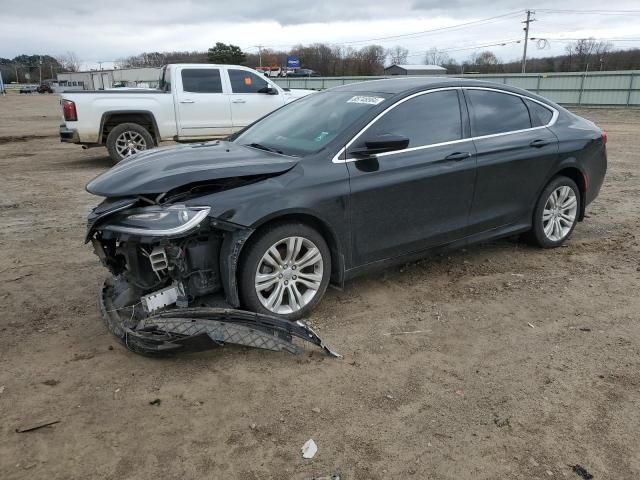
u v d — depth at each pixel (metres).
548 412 2.99
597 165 5.80
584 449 2.71
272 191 3.67
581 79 37.91
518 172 5.05
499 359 3.53
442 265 5.18
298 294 3.92
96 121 10.56
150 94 10.86
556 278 4.90
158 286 3.69
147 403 3.03
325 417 2.94
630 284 4.77
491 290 4.62
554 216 5.58
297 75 66.31
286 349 3.40
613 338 3.81
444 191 4.53
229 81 11.66
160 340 3.29
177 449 2.68
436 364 3.47
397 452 2.68
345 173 3.99
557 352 3.62
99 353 3.54
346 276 4.18
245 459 2.62
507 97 5.17
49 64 131.12
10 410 2.95
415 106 4.48
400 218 4.32
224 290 3.64
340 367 3.42
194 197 3.52
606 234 6.27
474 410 3.00
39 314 4.09
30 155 12.94
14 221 6.69
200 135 11.50
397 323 4.01
